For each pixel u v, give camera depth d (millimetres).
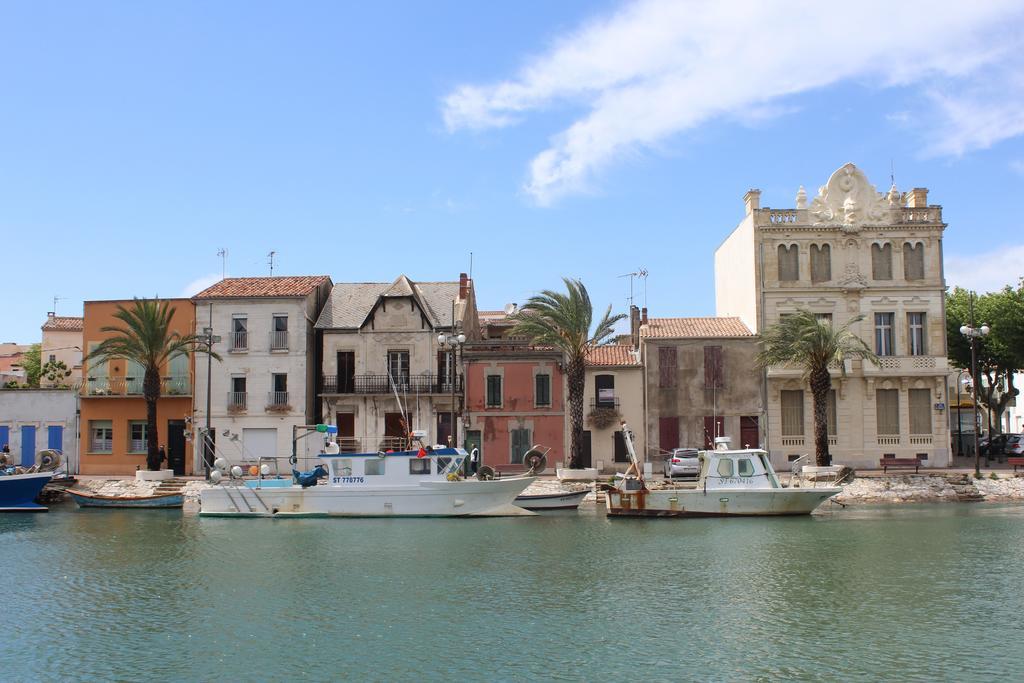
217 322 61906
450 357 60656
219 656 21938
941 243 59875
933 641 22641
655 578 29656
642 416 59562
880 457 58688
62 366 76562
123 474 61531
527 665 21062
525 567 31547
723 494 42969
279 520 42812
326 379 61219
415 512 43250
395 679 20266
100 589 28703
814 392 52938
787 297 59625
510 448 59656
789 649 22062
